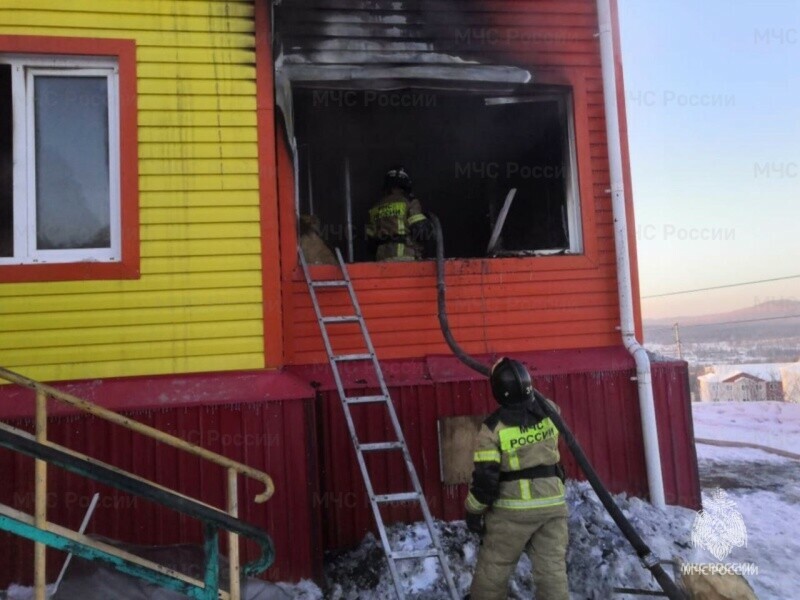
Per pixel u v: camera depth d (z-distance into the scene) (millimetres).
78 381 3711
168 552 3375
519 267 4719
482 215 6785
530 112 5555
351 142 6582
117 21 3955
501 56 4758
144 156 3916
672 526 4195
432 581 3709
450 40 4695
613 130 4793
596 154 4887
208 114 4012
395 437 4320
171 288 3875
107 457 3648
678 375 4746
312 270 4480
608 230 4855
